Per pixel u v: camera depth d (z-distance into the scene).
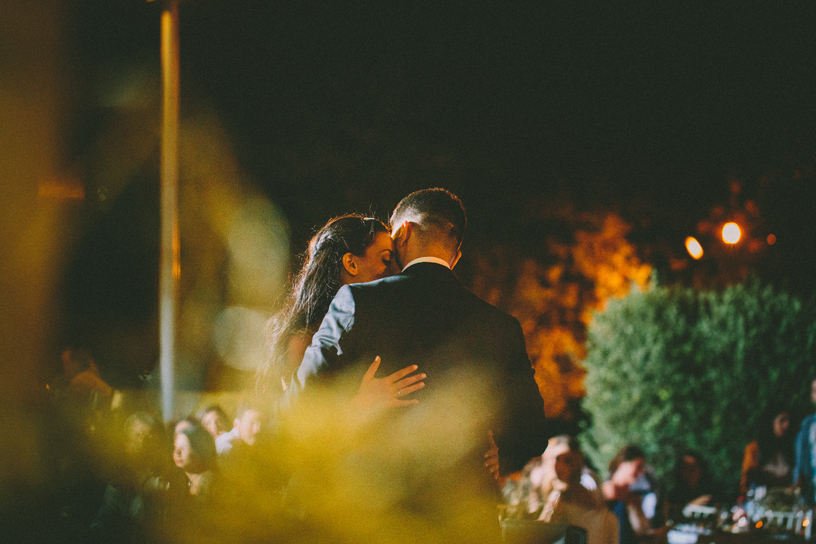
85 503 4.71
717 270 16.48
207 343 13.50
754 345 10.88
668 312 11.34
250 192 15.64
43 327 10.52
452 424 2.62
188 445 4.00
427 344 2.65
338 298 2.72
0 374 9.20
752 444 9.41
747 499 8.55
